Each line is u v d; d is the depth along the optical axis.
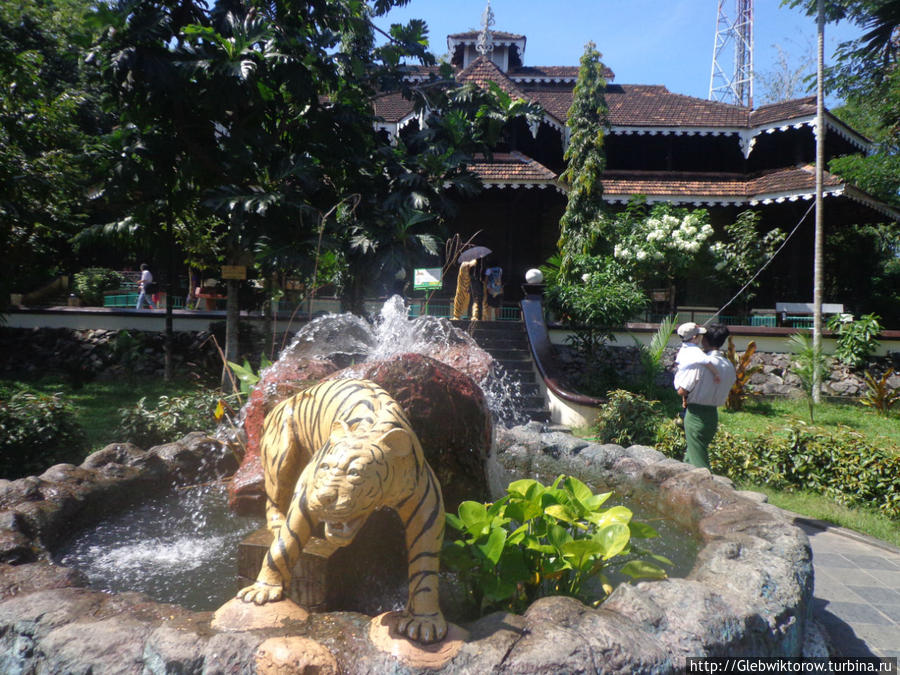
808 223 17.72
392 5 11.66
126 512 4.00
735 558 2.84
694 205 17.84
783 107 18.28
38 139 11.07
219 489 4.54
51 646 2.03
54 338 14.20
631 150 19.89
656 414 8.68
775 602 2.51
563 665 1.91
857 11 13.75
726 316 15.74
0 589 2.35
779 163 19.02
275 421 3.05
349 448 2.08
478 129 12.59
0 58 11.01
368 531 3.00
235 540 3.61
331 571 2.77
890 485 6.04
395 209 11.26
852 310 18.92
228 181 10.52
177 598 2.83
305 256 9.88
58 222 12.18
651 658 2.01
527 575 2.55
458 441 3.47
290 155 10.17
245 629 2.07
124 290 18.53
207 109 9.68
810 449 6.71
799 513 6.02
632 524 2.71
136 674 1.94
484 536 2.55
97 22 8.75
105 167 10.67
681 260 15.00
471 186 12.09
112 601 2.26
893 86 14.41
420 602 2.14
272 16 10.22
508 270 18.17
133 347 12.81
